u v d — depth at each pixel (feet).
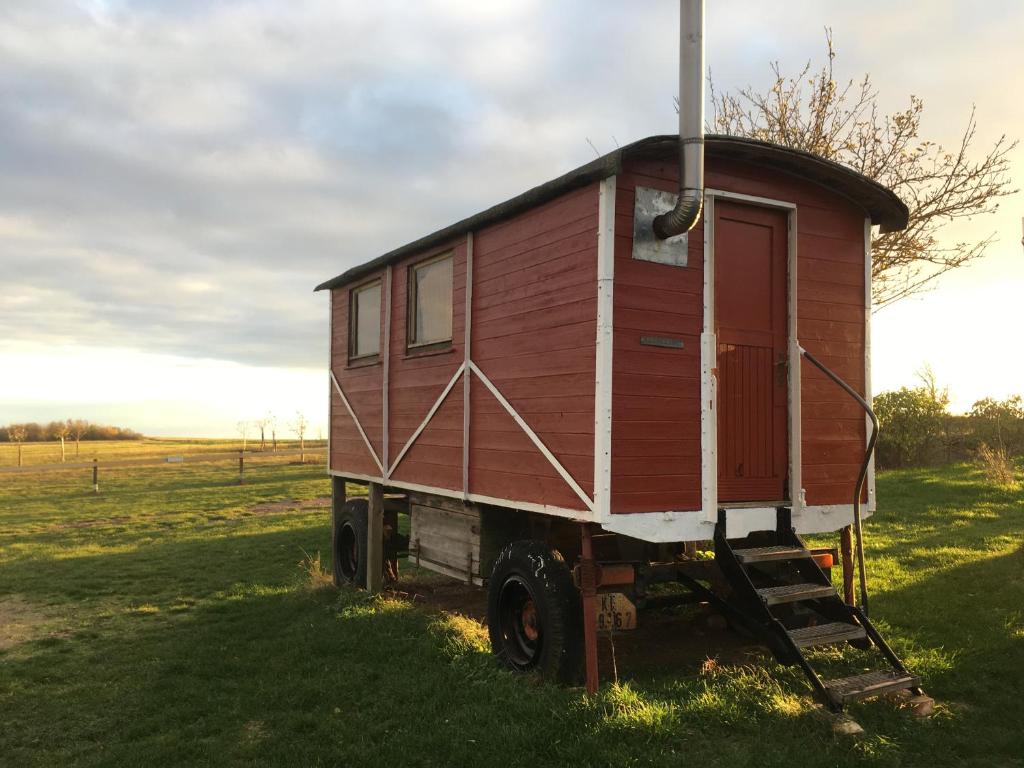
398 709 15.25
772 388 17.83
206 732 14.75
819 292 18.37
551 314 16.97
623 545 17.89
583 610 15.90
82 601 28.12
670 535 15.62
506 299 18.83
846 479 18.48
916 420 58.59
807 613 18.37
